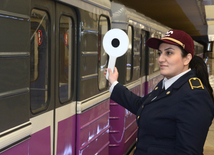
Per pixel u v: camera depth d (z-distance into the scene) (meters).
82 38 2.98
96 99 3.37
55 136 2.58
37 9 2.29
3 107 1.79
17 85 1.92
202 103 1.46
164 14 18.16
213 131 6.52
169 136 1.54
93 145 3.36
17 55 1.90
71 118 2.88
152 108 1.61
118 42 1.84
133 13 4.77
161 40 1.57
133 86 4.87
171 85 1.61
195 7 14.79
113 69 1.97
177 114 1.50
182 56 1.60
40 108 2.37
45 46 2.43
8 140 1.82
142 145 1.64
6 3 1.77
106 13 3.66
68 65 2.83
